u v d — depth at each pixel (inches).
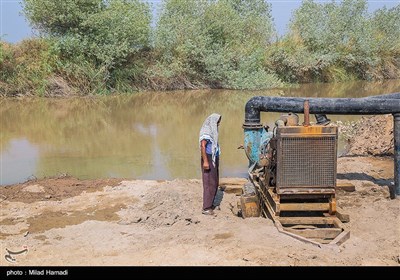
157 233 244.8
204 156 273.6
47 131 580.7
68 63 941.8
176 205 289.0
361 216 267.3
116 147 487.5
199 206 290.8
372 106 291.7
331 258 207.5
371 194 311.4
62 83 929.5
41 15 961.5
